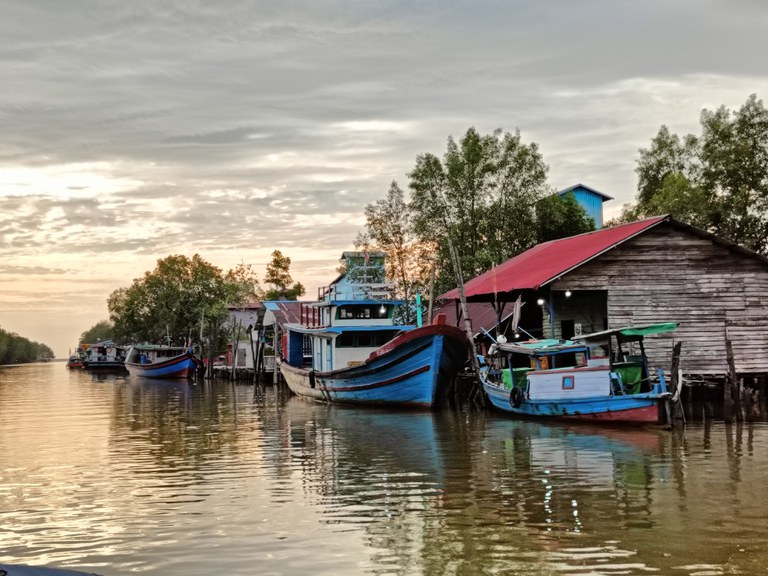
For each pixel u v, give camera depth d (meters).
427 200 56.44
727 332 32.00
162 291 98.31
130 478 19.36
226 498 16.66
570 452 21.17
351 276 53.59
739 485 16.66
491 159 56.28
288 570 11.86
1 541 13.73
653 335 31.52
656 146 60.38
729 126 50.69
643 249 31.75
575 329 34.56
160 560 12.45
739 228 49.72
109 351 114.88
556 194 56.03
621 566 11.66
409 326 38.12
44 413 38.38
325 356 40.12
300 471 19.64
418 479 18.12
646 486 16.75
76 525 14.72
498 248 54.62
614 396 25.64
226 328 88.62
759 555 12.05
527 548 12.61
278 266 90.25
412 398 33.53
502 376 32.09
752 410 29.47
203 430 29.34
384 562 12.12
